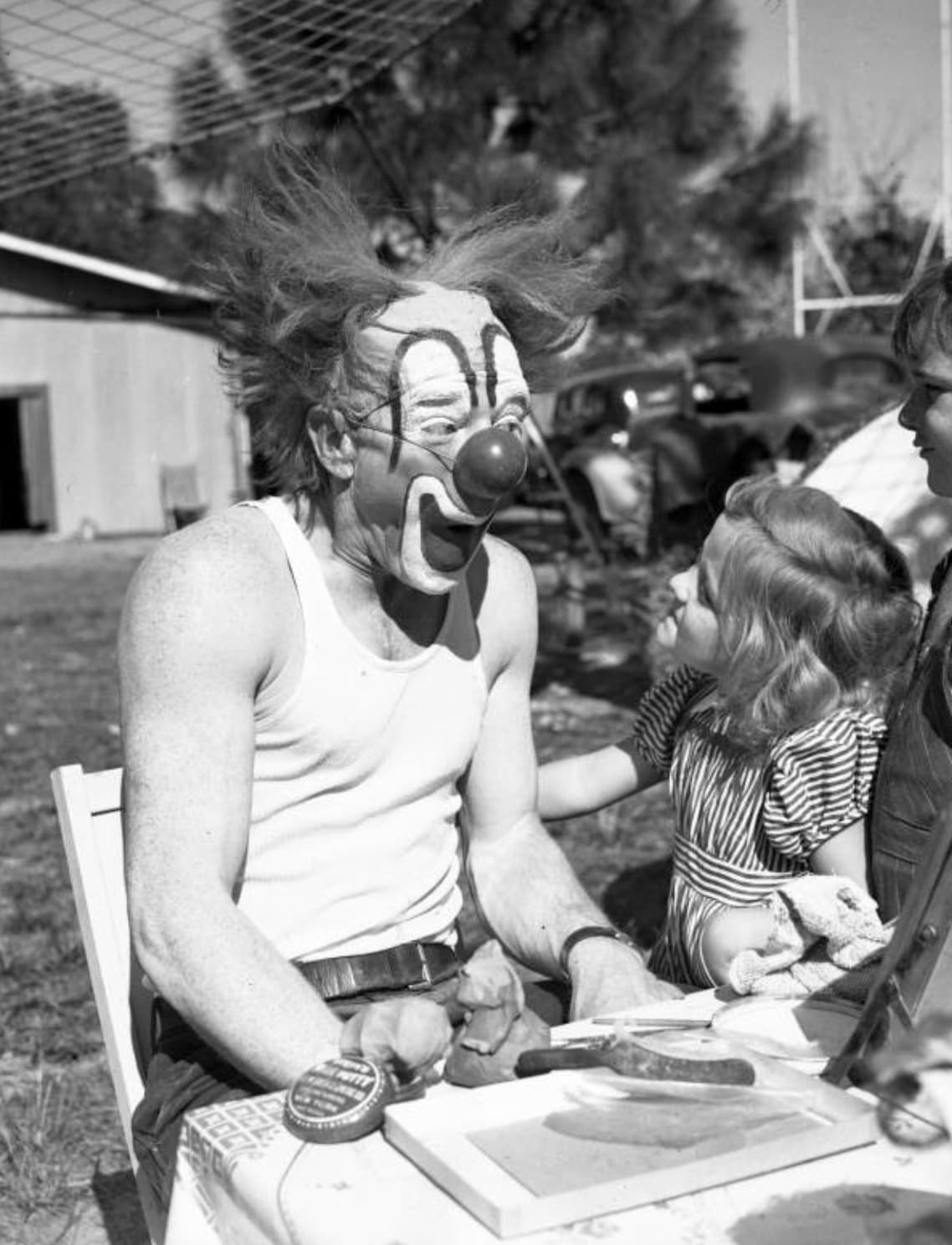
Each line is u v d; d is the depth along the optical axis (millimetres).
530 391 2533
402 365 2176
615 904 5383
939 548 3459
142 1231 3328
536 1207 1550
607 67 13109
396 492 2201
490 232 2455
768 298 18531
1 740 8789
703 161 13602
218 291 2426
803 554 2383
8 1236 3318
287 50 7836
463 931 4938
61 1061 4262
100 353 21781
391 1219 1602
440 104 12688
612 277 2758
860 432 3762
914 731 2199
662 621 2619
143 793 2135
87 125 9016
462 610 2398
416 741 2342
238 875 2248
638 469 11641
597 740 8055
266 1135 1813
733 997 2242
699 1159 1629
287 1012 2033
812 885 2150
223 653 2146
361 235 2330
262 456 2469
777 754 2381
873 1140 1699
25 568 18578
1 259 21219
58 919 5441
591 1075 1840
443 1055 1972
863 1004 2078
